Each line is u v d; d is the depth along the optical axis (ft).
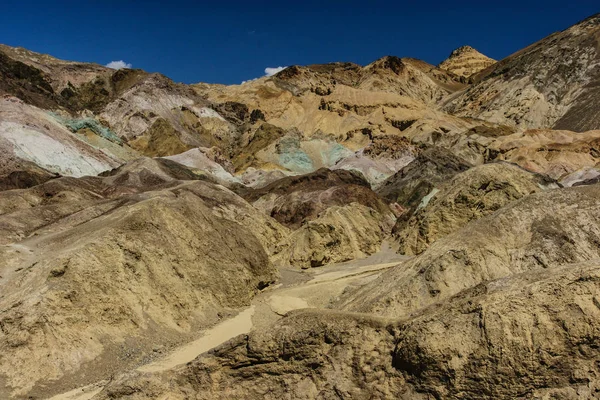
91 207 155.63
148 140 402.31
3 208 177.06
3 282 96.99
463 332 51.90
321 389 55.52
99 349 86.69
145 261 105.81
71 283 92.38
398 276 99.71
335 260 164.96
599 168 295.28
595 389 46.14
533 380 48.32
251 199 269.44
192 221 126.93
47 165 259.60
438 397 50.65
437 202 167.84
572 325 48.98
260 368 58.80
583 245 99.60
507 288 55.62
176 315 102.68
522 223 104.83
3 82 330.34
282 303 119.03
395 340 55.77
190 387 59.06
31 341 81.25
